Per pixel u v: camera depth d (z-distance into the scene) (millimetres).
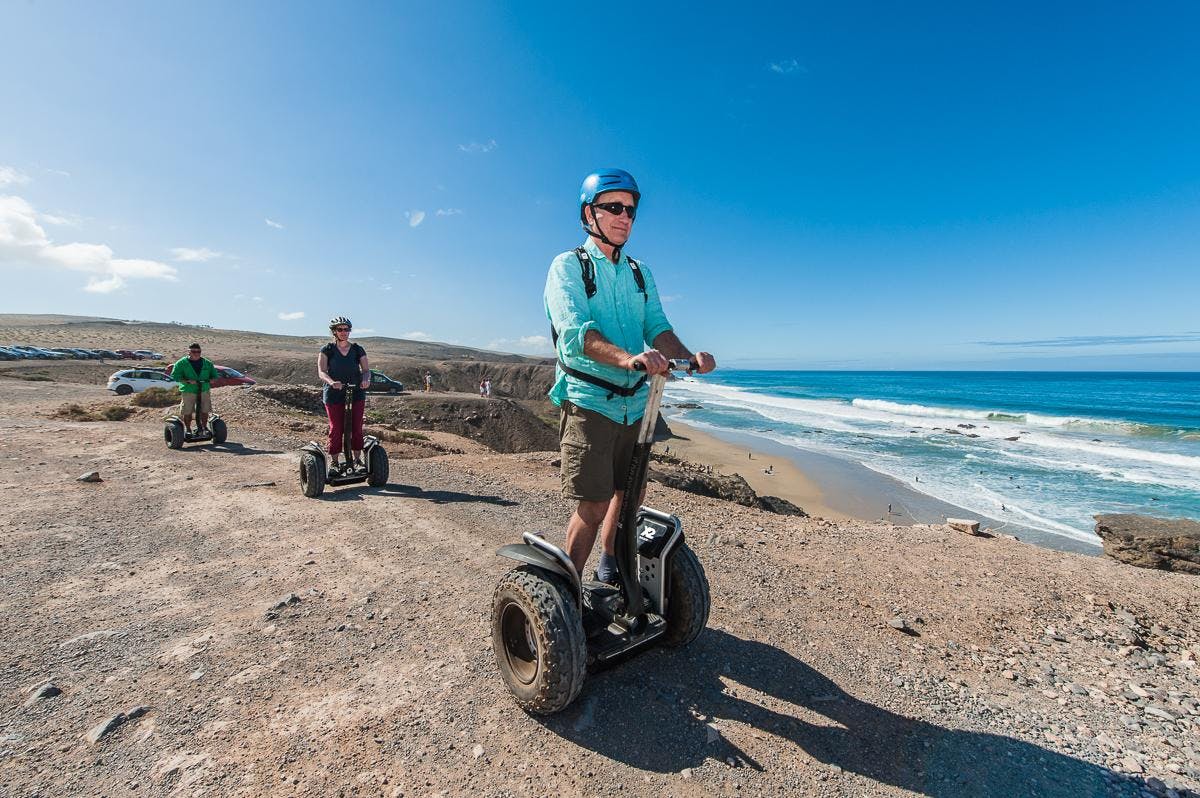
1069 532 13172
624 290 2623
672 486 10789
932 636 3598
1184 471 20641
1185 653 3576
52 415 14125
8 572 3947
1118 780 2271
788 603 3908
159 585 3836
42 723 2328
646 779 2109
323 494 6527
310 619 3369
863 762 2264
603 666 2551
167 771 2076
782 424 40500
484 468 9000
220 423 10047
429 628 3281
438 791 2018
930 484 19156
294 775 2072
